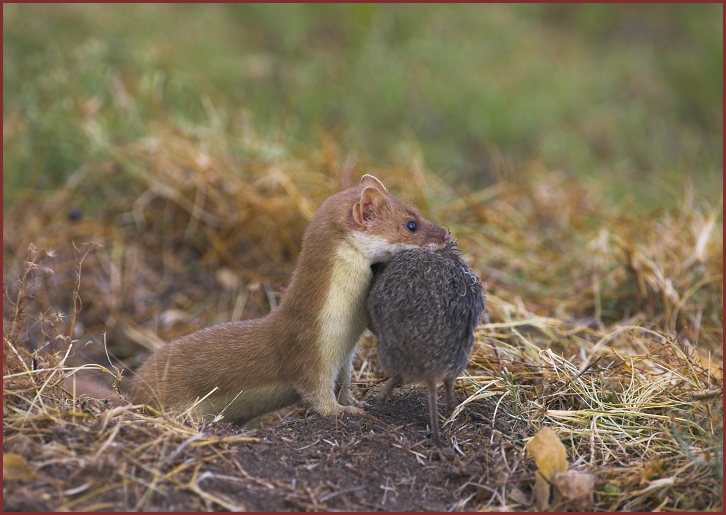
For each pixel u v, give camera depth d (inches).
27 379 411.2
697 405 436.1
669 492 375.9
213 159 775.7
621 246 637.3
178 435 383.9
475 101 1058.1
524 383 483.8
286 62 1103.0
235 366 458.0
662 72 1210.0
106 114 821.2
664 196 885.2
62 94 824.3
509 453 408.5
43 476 342.0
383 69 1072.8
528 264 695.1
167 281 713.0
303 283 446.0
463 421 435.2
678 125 1130.0
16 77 881.5
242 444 393.1
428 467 392.5
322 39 1162.0
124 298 690.8
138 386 472.7
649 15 1316.4
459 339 402.0
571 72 1153.4
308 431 418.0
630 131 1078.4
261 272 703.7
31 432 372.5
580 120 1088.2
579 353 542.9
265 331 459.2
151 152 778.8
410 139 999.0
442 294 401.7
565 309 631.2
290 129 930.7
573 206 811.4
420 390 477.7
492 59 1150.3
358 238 442.6
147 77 885.2
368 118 1023.0
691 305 613.6
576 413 439.8
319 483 370.9
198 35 1085.1
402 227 448.1
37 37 987.9
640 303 617.3
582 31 1294.3
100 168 775.7
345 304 442.6
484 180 976.9
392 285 410.6
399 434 415.2
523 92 1095.6
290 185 733.9
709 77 1175.6
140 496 339.0
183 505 339.9
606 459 408.8
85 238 738.8
